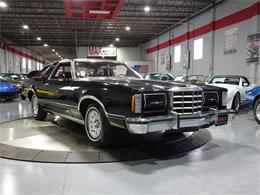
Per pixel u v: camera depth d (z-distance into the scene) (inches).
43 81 200.4
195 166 118.3
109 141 136.1
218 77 357.4
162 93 123.1
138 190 92.8
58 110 182.2
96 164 119.0
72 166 116.0
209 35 555.5
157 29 817.5
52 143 149.7
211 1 524.7
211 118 139.6
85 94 143.1
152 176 105.9
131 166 117.1
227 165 120.0
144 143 153.3
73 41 1071.6
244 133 188.7
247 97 238.5
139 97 115.6
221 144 157.4
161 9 580.7
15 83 461.1
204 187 96.0
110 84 130.3
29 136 166.4
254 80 410.9
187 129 131.1
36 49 1421.0
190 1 519.5
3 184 97.0
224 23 498.6
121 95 120.6
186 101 129.4
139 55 1165.1
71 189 93.0
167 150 140.8
